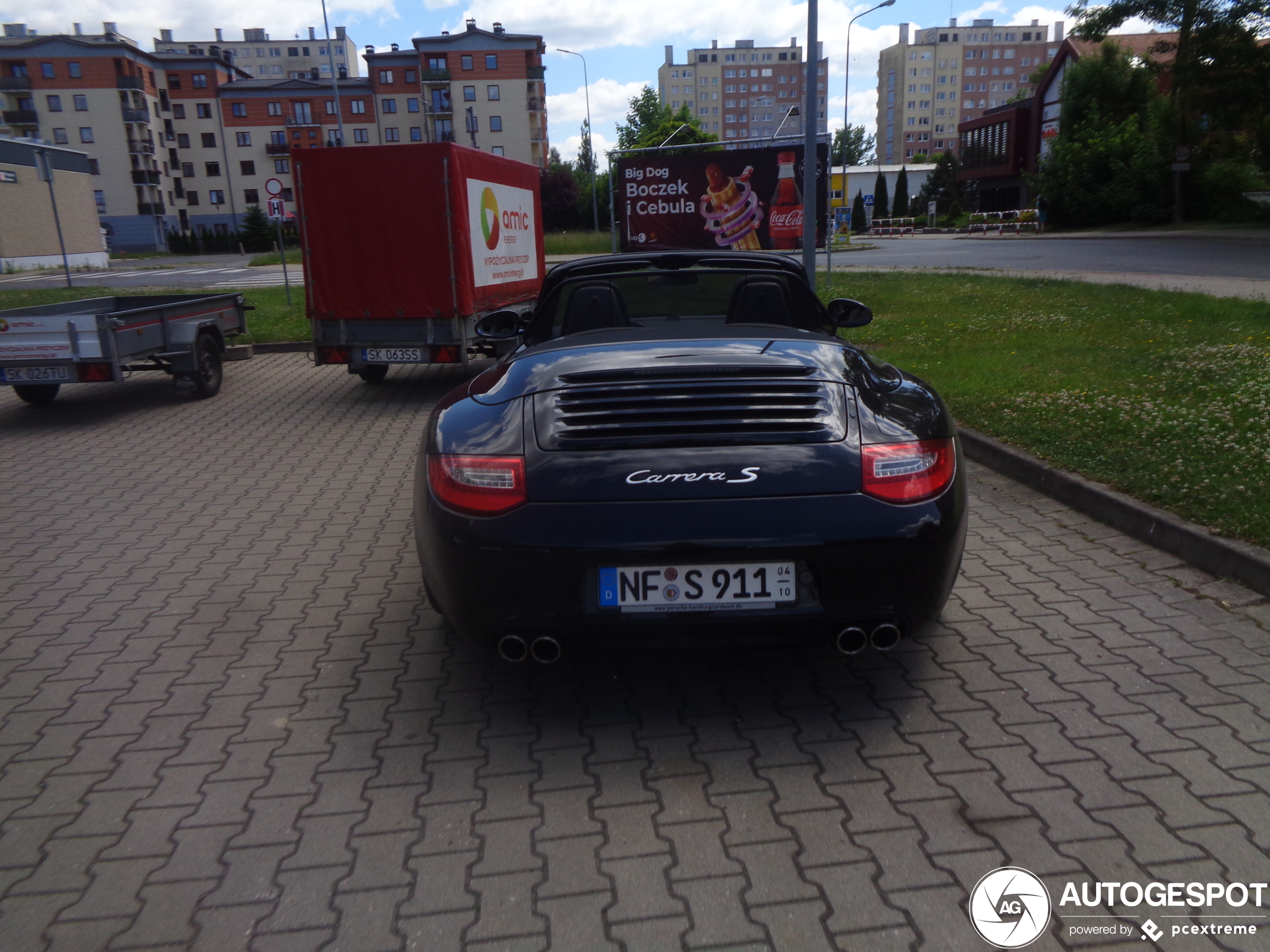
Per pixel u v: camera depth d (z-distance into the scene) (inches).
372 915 83.7
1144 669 125.6
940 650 134.5
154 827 98.5
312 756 112.3
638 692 125.3
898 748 108.9
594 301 159.9
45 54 3447.3
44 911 85.9
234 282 1254.9
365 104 3875.5
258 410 374.6
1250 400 252.4
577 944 79.4
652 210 866.1
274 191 760.3
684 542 100.7
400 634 149.2
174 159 3890.3
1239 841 90.0
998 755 106.4
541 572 102.6
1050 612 146.0
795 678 127.7
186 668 138.9
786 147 830.5
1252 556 149.4
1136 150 1673.2
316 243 387.2
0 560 195.6
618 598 102.9
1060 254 1055.6
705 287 163.5
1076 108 1815.9
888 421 110.3
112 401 408.8
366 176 378.9
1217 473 190.5
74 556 196.5
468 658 138.7
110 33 3634.4
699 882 86.7
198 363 398.3
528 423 111.0
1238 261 841.5
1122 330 417.7
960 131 2824.8
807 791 100.8
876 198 3021.7
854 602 103.8
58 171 1883.6
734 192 847.7
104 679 136.0
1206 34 1378.0
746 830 94.3
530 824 96.8
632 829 95.2
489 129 3863.2
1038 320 471.2
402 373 475.8
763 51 6815.9
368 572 180.5
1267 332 377.4
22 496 249.6
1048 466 211.9
